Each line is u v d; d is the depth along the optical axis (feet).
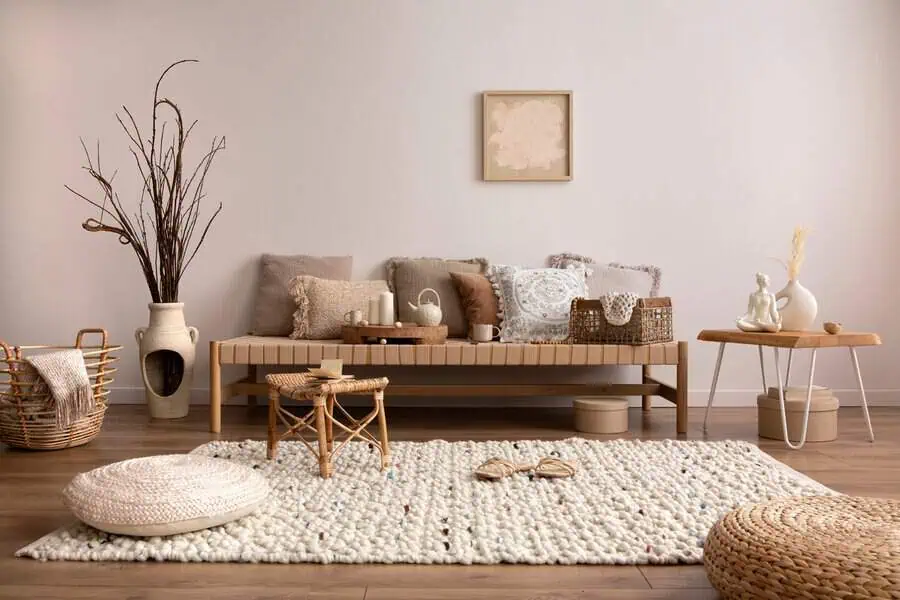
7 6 15.89
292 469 10.07
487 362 13.05
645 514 8.14
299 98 15.98
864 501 6.64
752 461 10.57
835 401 12.37
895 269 16.01
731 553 5.77
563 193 15.99
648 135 15.96
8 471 10.27
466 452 11.09
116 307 16.02
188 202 16.02
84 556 7.05
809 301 12.74
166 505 7.33
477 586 6.43
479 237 16.01
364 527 7.76
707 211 16.01
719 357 13.26
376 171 16.01
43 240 16.01
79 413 11.45
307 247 16.06
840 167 16.01
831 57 15.94
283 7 15.93
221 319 16.06
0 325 16.02
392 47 15.96
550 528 7.75
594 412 12.98
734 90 15.96
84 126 16.01
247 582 6.53
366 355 13.02
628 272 15.31
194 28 15.94
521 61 15.92
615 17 15.90
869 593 5.05
